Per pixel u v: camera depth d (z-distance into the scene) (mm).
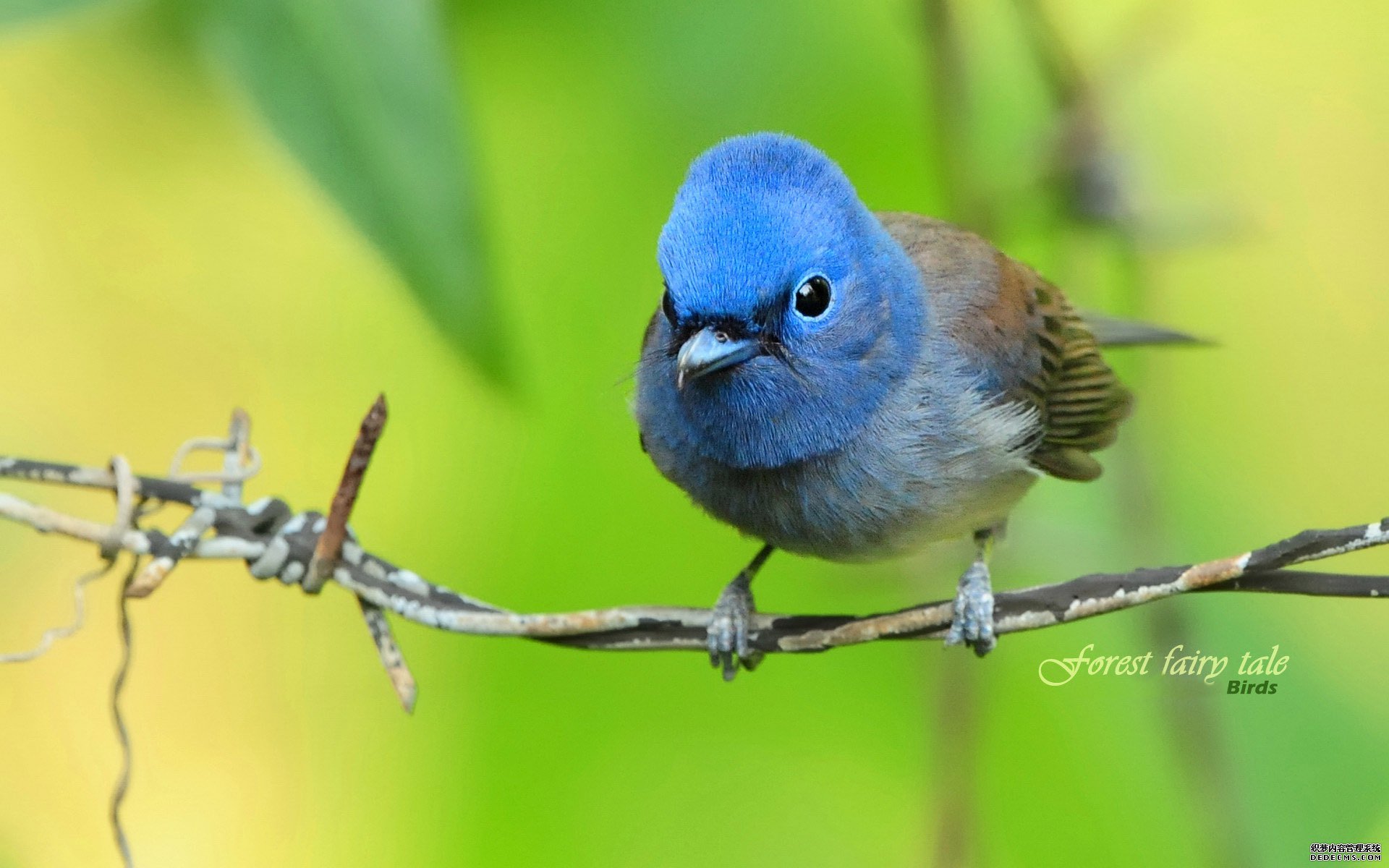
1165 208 10719
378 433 7582
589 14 9781
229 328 13227
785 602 11398
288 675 13141
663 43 9859
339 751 12836
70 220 12789
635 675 11156
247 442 7934
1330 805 9852
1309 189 14469
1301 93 14422
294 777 12883
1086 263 11906
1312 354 14078
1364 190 14406
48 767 13062
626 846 10914
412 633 11953
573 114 10125
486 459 11500
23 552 10406
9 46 10445
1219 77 14148
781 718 11023
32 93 11352
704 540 11203
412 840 11320
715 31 9875
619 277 10852
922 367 9609
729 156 8703
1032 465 10586
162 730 13109
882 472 9438
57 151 11961
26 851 11906
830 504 9516
